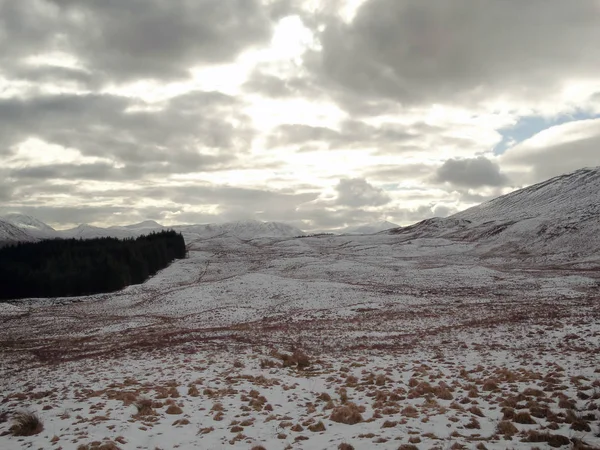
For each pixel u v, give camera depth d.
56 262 79.62
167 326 37.12
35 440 11.19
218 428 11.88
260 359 21.92
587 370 15.70
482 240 117.81
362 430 11.02
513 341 23.17
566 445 8.98
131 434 11.41
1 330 40.09
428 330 29.06
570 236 96.75
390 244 130.75
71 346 29.94
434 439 9.85
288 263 91.25
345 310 40.34
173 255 110.31
